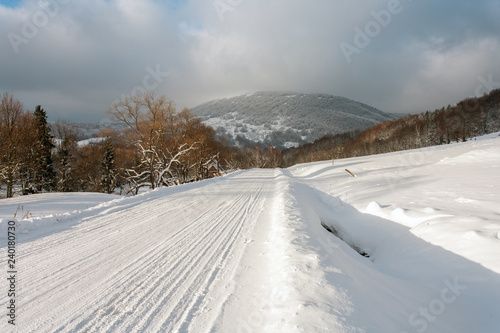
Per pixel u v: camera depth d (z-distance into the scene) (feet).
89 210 29.40
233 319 10.15
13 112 78.84
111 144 131.13
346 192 45.34
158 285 12.85
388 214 27.12
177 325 9.76
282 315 9.66
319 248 16.44
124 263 15.47
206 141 129.29
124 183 144.36
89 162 140.36
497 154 49.90
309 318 9.11
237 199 40.22
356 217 31.17
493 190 27.73
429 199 28.91
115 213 29.01
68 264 15.16
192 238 20.44
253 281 13.41
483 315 11.46
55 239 19.56
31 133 94.94
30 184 106.93
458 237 17.28
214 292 12.24
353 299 10.87
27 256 16.19
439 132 258.16
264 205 35.17
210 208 32.86
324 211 35.35
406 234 22.09
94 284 12.84
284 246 16.78
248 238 20.52
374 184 46.44
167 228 23.27
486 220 18.12
